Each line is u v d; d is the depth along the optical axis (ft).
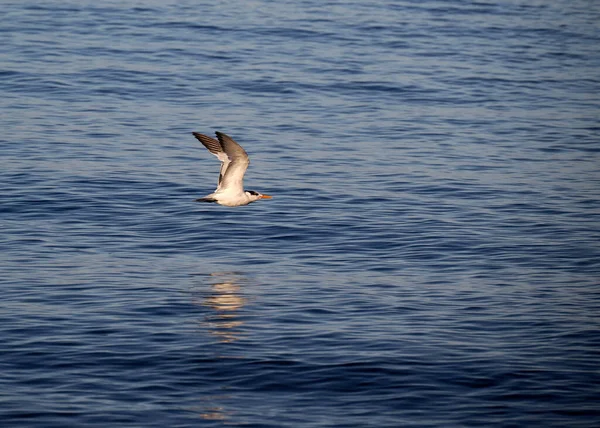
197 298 72.33
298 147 112.57
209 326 67.36
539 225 91.25
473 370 61.36
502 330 67.87
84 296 72.18
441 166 108.88
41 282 74.64
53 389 58.23
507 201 98.02
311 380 59.82
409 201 96.99
